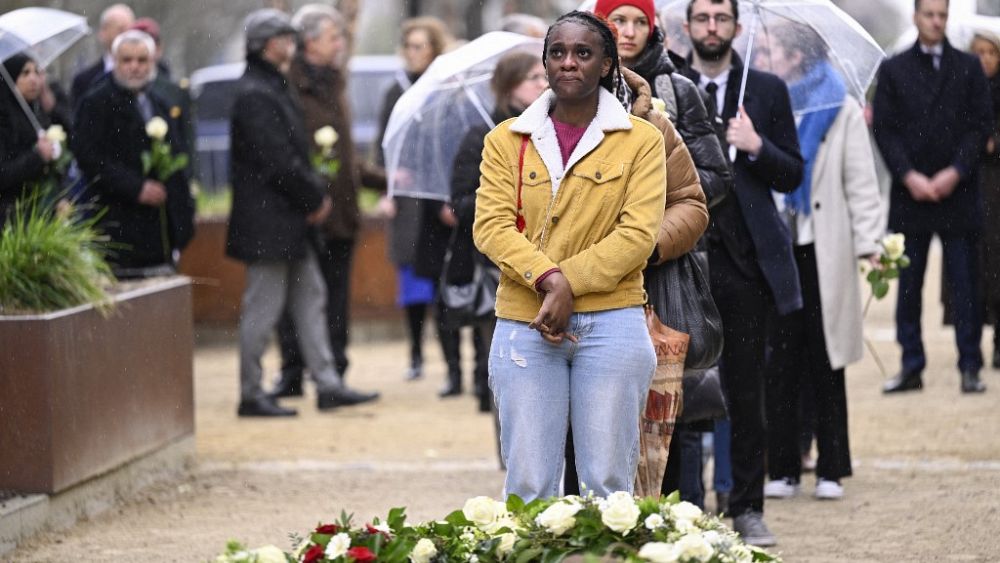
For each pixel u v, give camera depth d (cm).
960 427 1706
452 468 1545
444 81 1590
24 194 1477
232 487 1434
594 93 877
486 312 1509
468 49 1484
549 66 869
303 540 799
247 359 1881
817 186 1366
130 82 1725
